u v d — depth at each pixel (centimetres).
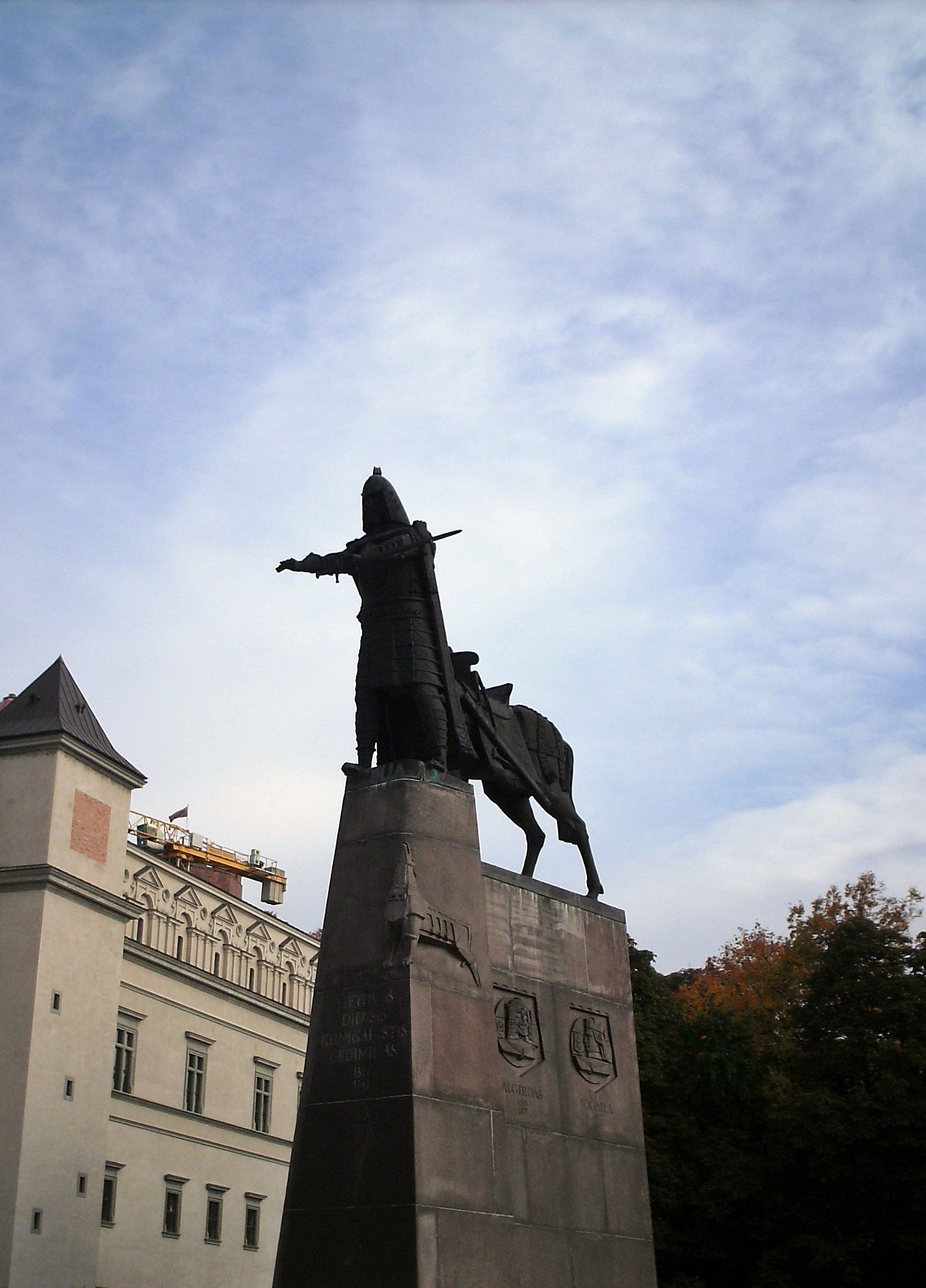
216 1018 5312
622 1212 1650
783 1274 3098
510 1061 1566
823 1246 3033
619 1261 1609
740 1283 3350
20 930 4034
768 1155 3338
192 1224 4959
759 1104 3684
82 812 4309
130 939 4800
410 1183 1355
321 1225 1382
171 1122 4906
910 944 3553
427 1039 1440
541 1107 1587
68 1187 3944
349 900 1528
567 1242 1534
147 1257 4659
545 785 1888
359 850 1551
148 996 4903
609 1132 1684
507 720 1866
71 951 4138
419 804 1558
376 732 1641
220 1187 5150
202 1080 5184
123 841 4509
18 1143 3775
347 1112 1422
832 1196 3117
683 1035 3844
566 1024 1691
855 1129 3066
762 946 5291
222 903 5578
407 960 1461
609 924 1842
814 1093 3166
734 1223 3309
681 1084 3744
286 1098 5741
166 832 7069
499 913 1647
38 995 3953
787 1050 3997
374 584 1683
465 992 1516
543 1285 1473
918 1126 3039
